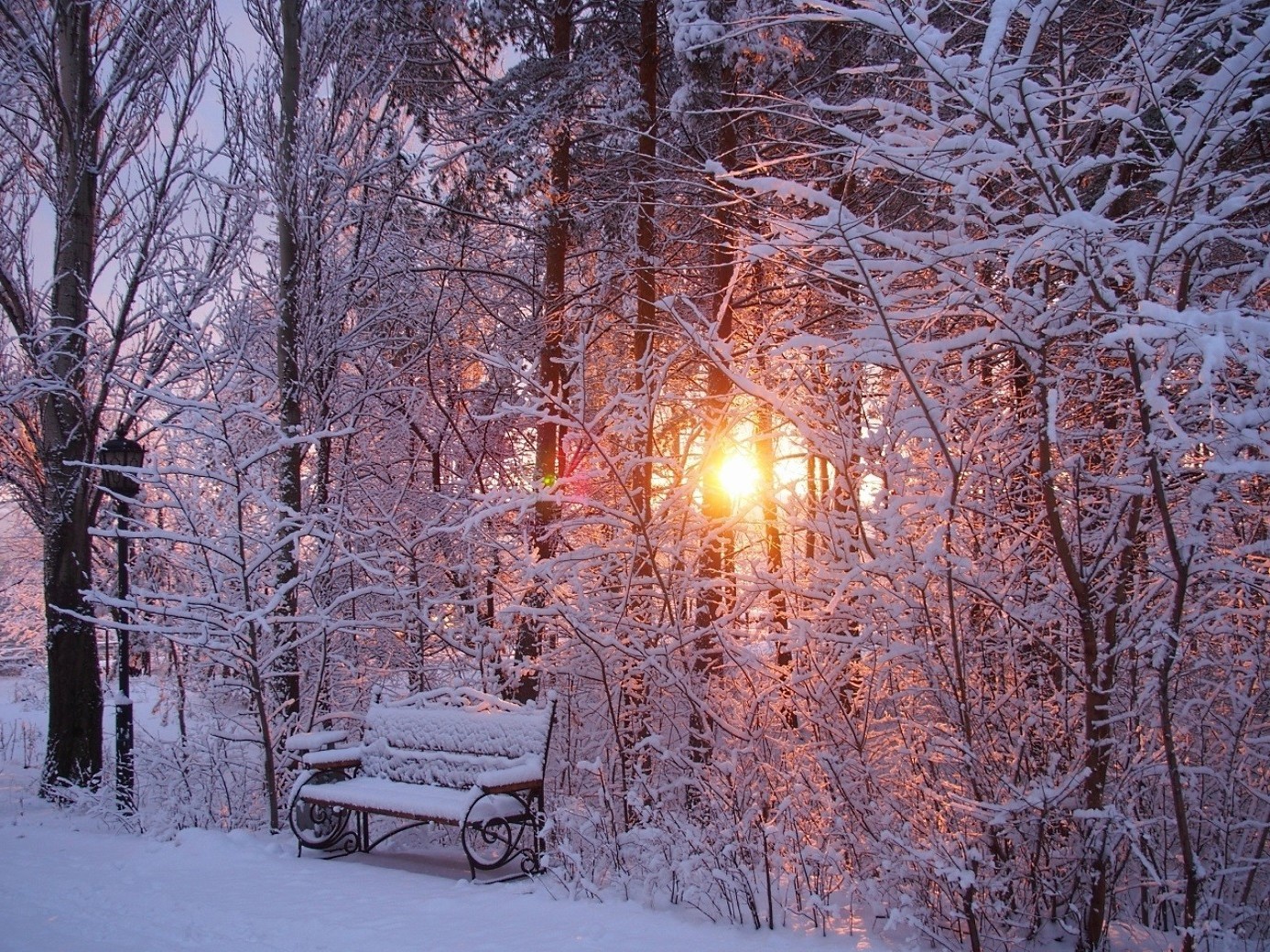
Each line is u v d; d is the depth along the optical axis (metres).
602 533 10.30
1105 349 5.16
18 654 20.23
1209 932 4.39
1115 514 5.07
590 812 6.36
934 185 5.34
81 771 10.70
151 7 11.62
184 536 8.00
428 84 11.22
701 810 6.50
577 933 4.98
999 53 4.70
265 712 8.06
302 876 6.35
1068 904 5.17
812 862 5.46
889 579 5.46
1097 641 5.23
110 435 11.95
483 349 11.96
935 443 5.67
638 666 7.22
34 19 11.76
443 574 11.08
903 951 4.75
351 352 11.82
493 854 7.16
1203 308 5.11
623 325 11.39
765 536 8.20
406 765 7.23
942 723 5.56
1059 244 4.40
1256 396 4.50
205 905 5.57
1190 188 4.38
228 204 11.78
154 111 11.71
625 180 10.31
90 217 11.77
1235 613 4.95
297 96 10.67
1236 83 4.17
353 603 11.40
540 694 9.40
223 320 11.21
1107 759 4.89
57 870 6.63
